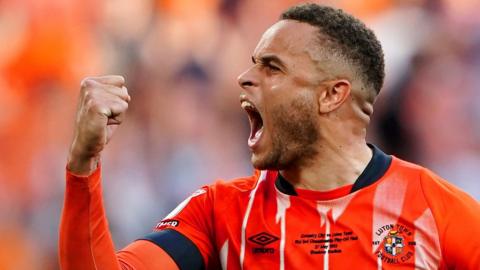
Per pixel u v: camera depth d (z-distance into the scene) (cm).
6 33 2700
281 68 840
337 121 850
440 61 2531
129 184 2502
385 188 845
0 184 2556
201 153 2583
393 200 839
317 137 847
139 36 2692
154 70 2667
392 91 2511
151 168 2548
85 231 768
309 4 865
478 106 2508
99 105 740
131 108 2617
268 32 861
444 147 2497
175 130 2602
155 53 2675
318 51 839
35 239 2516
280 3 2664
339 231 833
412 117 2505
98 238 777
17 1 2706
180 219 880
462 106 2509
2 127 2622
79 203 765
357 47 849
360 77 852
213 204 881
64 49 2689
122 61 2689
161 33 2681
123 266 823
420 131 2502
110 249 787
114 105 747
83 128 743
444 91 2512
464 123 2502
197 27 2673
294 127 841
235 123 2616
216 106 2634
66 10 2702
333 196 842
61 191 2573
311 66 838
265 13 2670
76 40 2700
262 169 861
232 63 2656
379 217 834
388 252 822
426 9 2578
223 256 861
